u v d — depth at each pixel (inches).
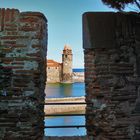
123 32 190.9
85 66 195.0
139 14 193.8
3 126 173.8
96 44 187.8
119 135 183.6
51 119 543.8
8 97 175.8
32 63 177.9
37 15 180.5
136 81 188.9
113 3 181.0
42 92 193.0
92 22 190.5
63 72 2704.2
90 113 187.5
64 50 2689.5
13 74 177.2
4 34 179.2
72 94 1859.0
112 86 186.7
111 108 185.3
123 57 189.5
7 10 181.0
